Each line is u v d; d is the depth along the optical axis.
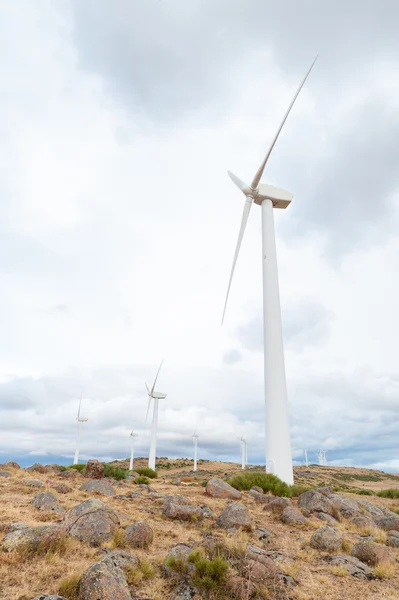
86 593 7.81
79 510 12.66
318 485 78.00
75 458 79.50
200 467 130.00
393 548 16.14
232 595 9.04
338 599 10.05
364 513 22.44
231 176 48.03
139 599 8.37
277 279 41.44
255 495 23.98
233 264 44.25
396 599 10.44
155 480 35.78
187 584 9.25
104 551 11.00
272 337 38.34
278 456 33.91
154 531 13.91
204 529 15.05
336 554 13.98
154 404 82.50
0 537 11.06
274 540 15.00
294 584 10.57
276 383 36.34
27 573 8.98
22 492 18.69
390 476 128.62
